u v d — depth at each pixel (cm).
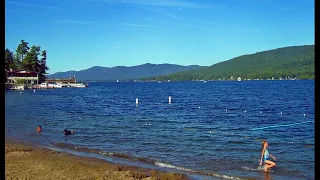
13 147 2012
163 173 1437
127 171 1400
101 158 1773
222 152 1931
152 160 1734
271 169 1544
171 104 6103
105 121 3512
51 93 10419
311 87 12356
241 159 1748
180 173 1470
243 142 2272
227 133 2698
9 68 12662
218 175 1441
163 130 2839
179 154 1886
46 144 2189
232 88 13288
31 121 3481
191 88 14388
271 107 5309
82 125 3164
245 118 3866
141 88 15612
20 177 1294
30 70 13112
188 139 2381
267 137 2503
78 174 1359
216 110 4875
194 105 5825
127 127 3020
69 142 2258
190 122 3447
